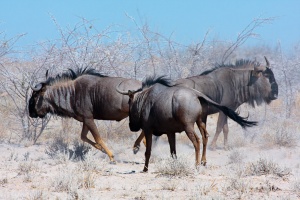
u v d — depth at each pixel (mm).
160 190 27328
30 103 42344
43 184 28797
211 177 30844
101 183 29203
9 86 53219
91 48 52250
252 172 31453
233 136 51750
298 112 62625
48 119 50281
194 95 33656
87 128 42000
